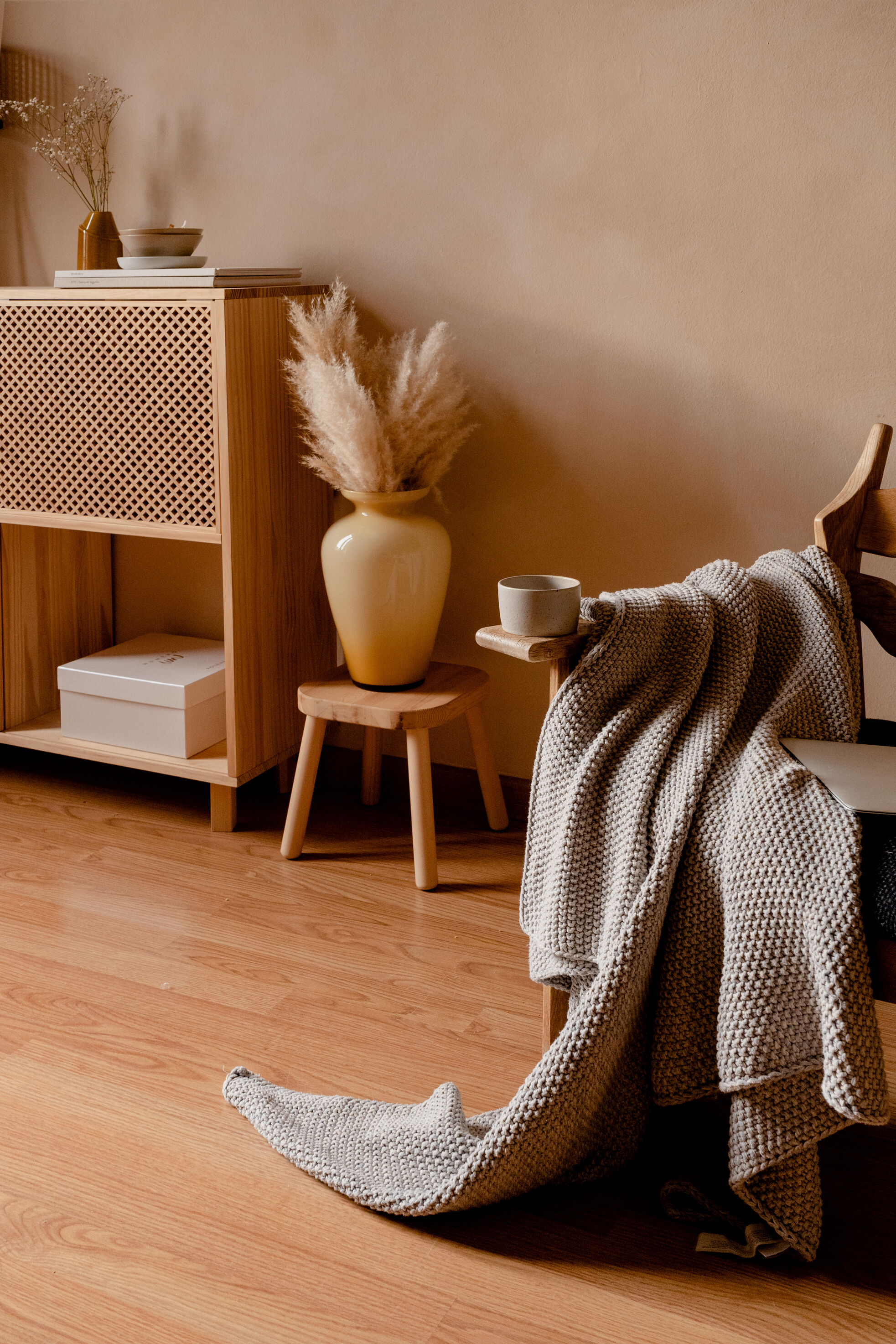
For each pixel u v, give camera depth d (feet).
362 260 6.97
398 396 6.12
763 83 5.84
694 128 6.03
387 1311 3.70
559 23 6.19
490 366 6.78
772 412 6.18
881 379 5.92
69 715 7.29
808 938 3.69
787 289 6.01
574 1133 4.11
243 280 6.36
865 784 3.88
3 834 6.98
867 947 3.63
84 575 8.03
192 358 6.27
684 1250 3.99
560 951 4.35
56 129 7.61
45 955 5.67
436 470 6.38
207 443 6.37
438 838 7.01
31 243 7.90
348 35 6.68
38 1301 3.70
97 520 6.77
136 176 7.47
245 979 5.50
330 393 5.90
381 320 7.00
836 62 5.68
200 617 8.01
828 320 5.96
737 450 6.31
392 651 6.36
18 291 6.64
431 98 6.56
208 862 6.65
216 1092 4.72
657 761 4.31
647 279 6.30
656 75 6.05
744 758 4.19
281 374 6.66
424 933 5.93
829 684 4.53
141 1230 4.00
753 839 3.89
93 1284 3.78
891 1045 5.05
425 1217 4.10
